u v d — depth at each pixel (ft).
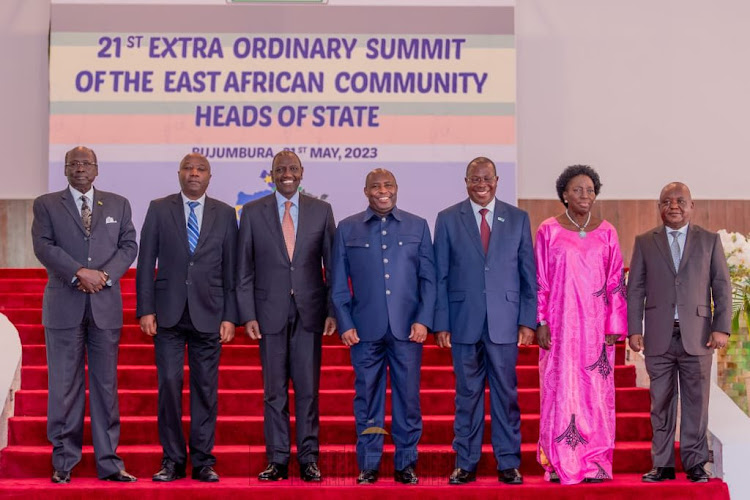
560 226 17.29
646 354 17.19
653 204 32.81
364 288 16.70
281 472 16.53
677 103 32.55
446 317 16.76
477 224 17.01
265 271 16.81
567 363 16.87
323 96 30.22
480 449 16.63
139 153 29.91
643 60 32.60
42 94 32.48
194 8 30.22
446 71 30.25
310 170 30.09
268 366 16.63
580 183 17.07
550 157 32.58
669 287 17.03
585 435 16.72
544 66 32.65
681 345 16.85
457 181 30.12
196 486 15.88
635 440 18.80
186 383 20.34
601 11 32.68
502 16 30.32
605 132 32.55
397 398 16.62
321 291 17.01
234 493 15.71
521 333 16.71
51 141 29.76
